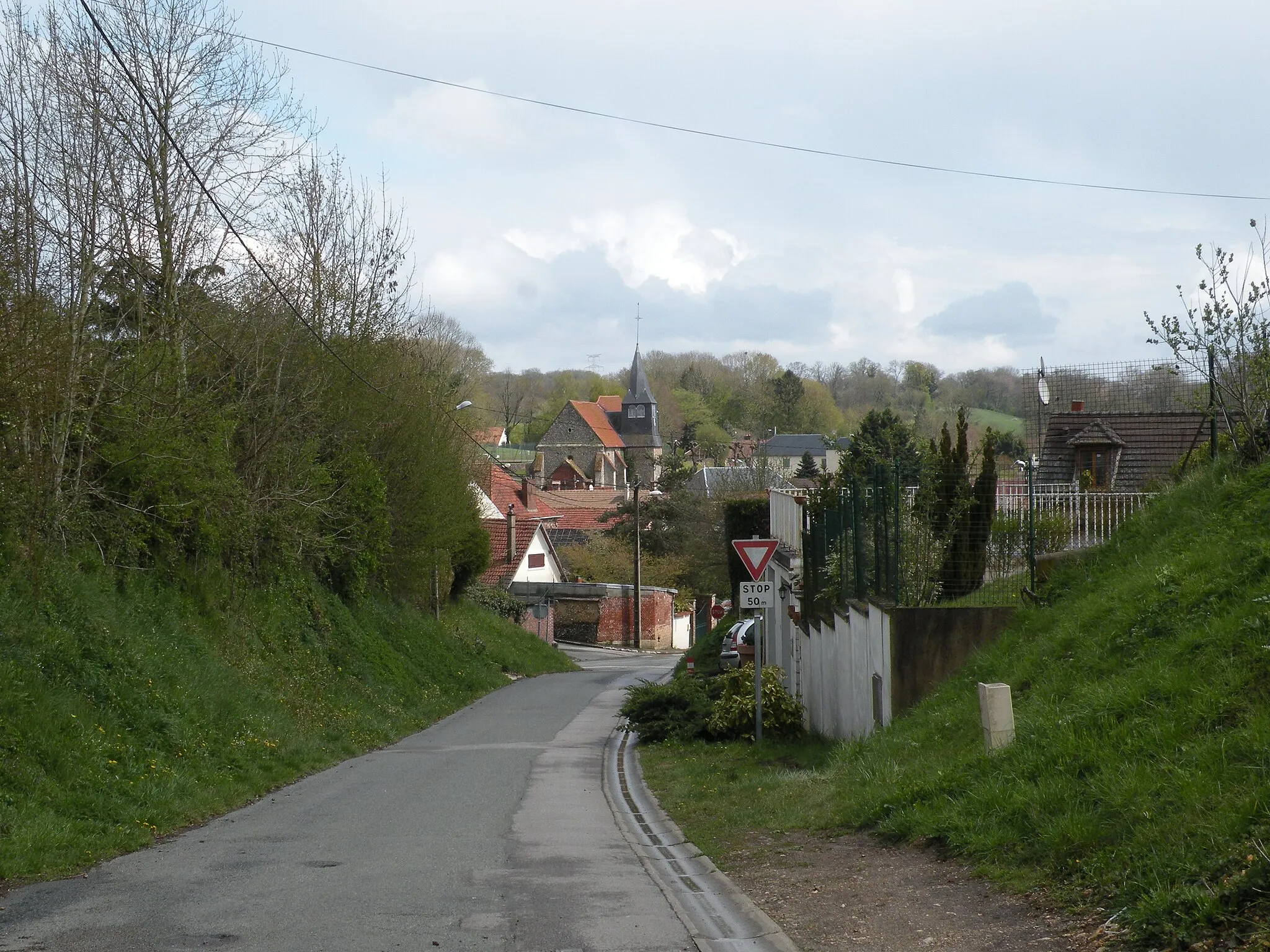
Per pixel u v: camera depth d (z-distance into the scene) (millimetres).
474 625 40125
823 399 108375
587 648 59531
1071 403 22922
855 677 15430
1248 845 5574
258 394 22469
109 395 16531
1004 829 7434
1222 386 13391
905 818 8453
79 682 13070
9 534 13836
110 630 14633
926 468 14250
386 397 27656
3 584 13234
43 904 7449
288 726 17375
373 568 27984
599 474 109062
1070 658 10398
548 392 129125
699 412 117750
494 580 58281
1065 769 7758
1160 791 6684
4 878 8242
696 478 78000
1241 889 5207
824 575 18641
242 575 21562
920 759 10234
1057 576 13312
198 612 19016
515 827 10820
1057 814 7215
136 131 18000
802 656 21625
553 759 17266
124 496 17750
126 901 7547
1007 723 9039
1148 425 23141
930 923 6289
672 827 10758
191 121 18812
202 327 19734
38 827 9352
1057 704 9320
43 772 10750
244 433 21844
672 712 18969
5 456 14008
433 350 34906
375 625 28375
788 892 7414
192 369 19188
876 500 14297
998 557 13898
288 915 7062
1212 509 12117
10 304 13305
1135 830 6379
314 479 23609
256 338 21031
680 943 6336
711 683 20672
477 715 25500
